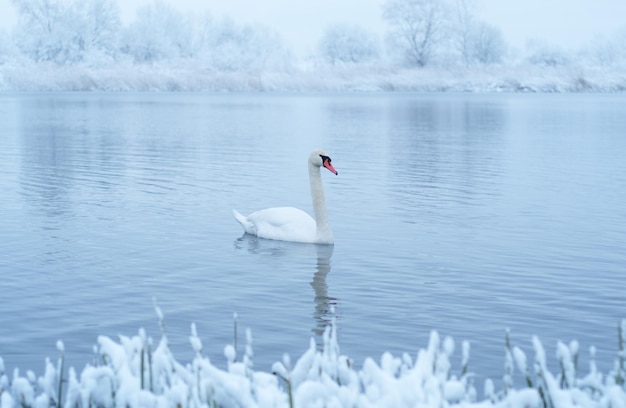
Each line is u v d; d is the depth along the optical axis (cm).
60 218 1370
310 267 1044
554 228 1310
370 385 389
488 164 2214
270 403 372
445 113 4728
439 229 1297
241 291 928
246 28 8900
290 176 1925
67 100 6141
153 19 8650
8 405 409
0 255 1098
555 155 2453
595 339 769
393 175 1972
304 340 760
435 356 414
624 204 1549
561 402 371
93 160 2253
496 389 638
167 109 4925
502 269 1038
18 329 787
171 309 856
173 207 1486
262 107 5247
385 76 8300
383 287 949
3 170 2019
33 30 8094
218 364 695
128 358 421
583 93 8475
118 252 1121
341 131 3394
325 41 8994
